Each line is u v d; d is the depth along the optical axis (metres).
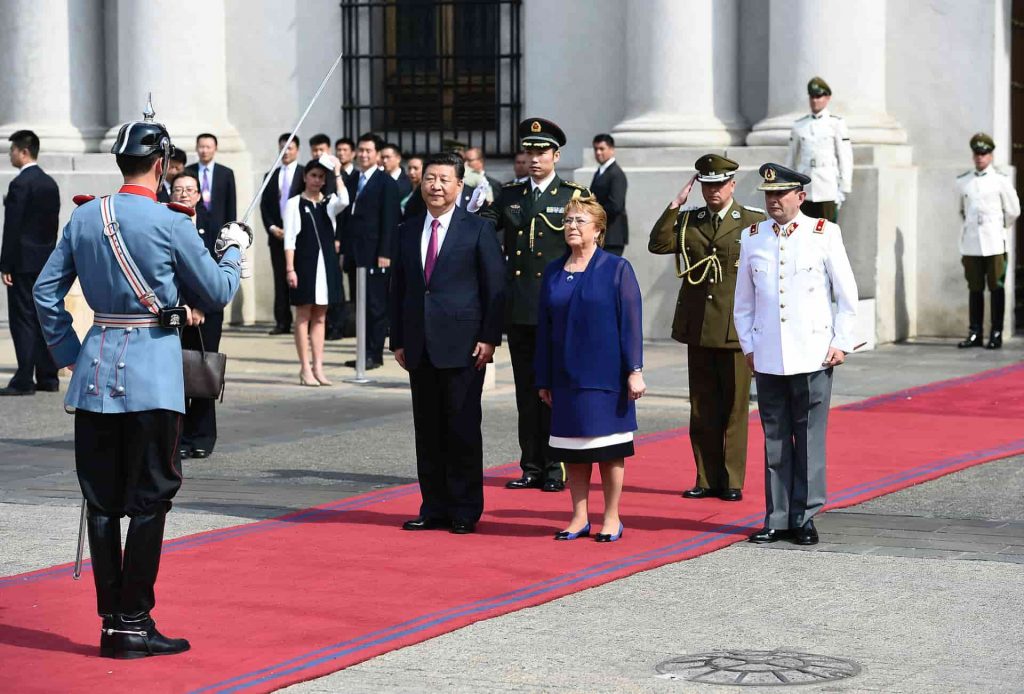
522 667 7.85
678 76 23.62
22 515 11.73
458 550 10.54
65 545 10.73
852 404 17.09
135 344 8.18
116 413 8.09
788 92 22.92
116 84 26.95
